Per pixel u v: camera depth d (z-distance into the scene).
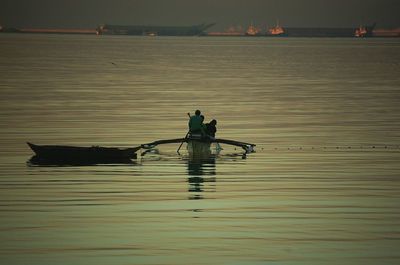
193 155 94.25
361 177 78.25
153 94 187.50
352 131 116.56
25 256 51.12
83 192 70.56
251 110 149.00
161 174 80.44
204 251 52.16
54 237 55.34
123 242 54.16
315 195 69.12
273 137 109.62
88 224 58.84
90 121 128.38
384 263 49.78
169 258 50.75
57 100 167.75
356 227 58.03
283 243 53.97
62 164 86.69
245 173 80.88
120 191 71.06
